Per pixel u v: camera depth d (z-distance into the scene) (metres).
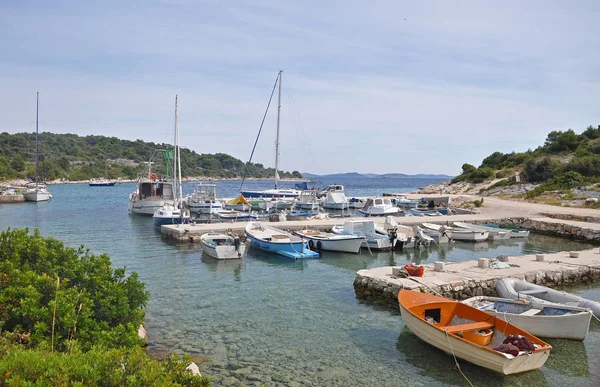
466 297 15.70
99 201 62.03
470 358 10.12
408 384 9.52
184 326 12.77
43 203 58.38
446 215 38.78
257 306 14.80
